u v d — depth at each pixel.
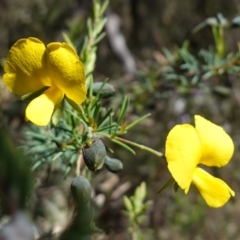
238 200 0.47
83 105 0.19
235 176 0.47
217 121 0.48
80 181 0.15
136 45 0.56
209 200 0.16
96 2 0.24
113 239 0.37
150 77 0.32
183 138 0.16
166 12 0.57
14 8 0.50
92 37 0.24
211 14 0.57
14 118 0.33
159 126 0.43
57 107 0.17
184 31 0.56
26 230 0.06
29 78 0.17
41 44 0.17
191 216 0.43
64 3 0.50
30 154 0.21
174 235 0.43
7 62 0.17
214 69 0.28
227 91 0.32
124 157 0.43
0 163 0.06
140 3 0.56
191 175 0.16
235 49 0.54
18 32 0.49
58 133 0.22
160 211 0.44
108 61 0.53
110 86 0.19
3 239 0.06
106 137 0.19
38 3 0.50
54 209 0.27
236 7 0.56
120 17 0.56
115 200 0.35
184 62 0.31
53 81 0.17
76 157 0.21
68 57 0.16
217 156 0.17
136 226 0.24
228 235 0.45
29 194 0.07
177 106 0.43
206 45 0.55
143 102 0.33
